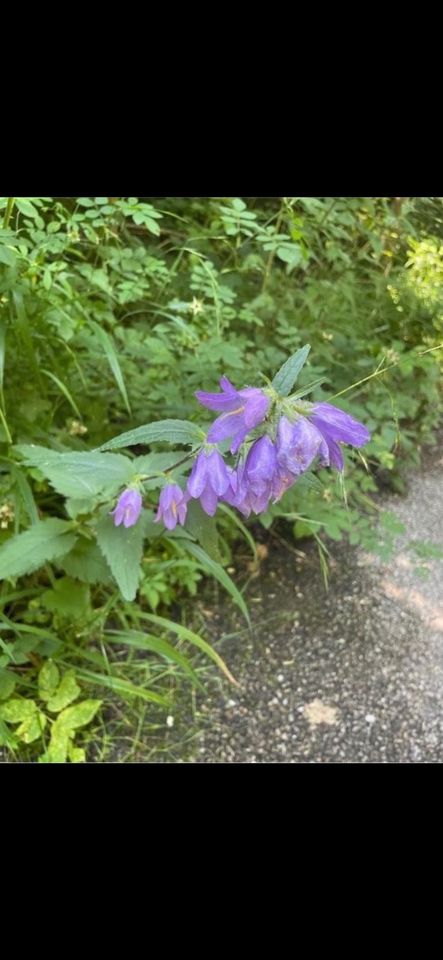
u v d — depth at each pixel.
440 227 0.90
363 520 0.66
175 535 0.51
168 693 0.60
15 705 0.55
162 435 0.36
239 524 0.64
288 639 0.64
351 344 0.77
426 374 0.77
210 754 0.57
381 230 0.86
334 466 0.32
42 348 0.59
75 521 0.50
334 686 0.61
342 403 0.68
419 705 0.61
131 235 0.79
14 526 0.57
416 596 0.69
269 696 0.60
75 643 0.59
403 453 0.79
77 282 0.66
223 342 0.64
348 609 0.67
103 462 0.44
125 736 0.57
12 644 0.55
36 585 0.60
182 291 0.76
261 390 0.30
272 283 0.78
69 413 0.64
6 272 0.53
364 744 0.58
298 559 0.71
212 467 0.35
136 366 0.66
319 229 0.81
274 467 0.30
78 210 0.71
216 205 0.75
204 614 0.65
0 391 0.53
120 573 0.46
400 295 0.81
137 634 0.56
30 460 0.44
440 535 0.73
